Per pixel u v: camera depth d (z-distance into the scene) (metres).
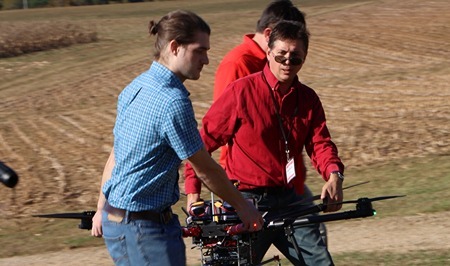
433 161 14.71
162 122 4.50
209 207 5.39
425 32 34.22
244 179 5.94
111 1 75.62
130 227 4.62
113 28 46.81
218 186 4.67
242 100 5.84
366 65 28.20
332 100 21.78
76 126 20.33
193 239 5.31
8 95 27.58
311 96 5.93
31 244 10.57
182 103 4.51
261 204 5.92
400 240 9.44
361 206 5.11
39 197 13.30
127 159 4.61
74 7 72.31
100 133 19.08
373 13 41.44
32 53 37.31
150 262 4.64
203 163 4.59
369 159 15.19
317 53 31.06
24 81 30.52
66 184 14.09
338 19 40.22
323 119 5.97
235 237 5.21
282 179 5.92
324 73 27.11
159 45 4.63
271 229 5.35
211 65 30.64
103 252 9.92
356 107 20.47
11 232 11.42
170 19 4.58
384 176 13.70
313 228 5.92
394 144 16.19
